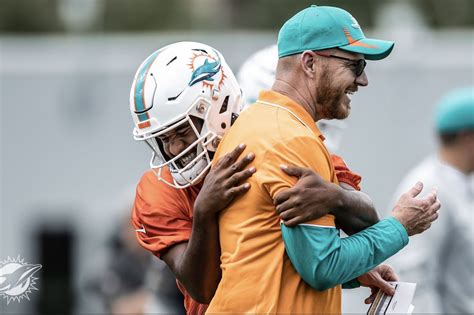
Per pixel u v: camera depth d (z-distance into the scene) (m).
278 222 12.41
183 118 13.05
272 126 12.57
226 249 12.69
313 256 12.09
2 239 33.62
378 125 31.69
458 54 31.97
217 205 12.61
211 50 13.57
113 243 27.72
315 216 12.12
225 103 13.38
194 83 13.09
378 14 63.84
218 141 13.31
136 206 13.99
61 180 33.69
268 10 66.75
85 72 33.50
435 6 66.12
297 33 12.96
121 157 33.53
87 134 33.59
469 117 21.38
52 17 68.69
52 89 33.56
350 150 31.69
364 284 13.73
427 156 31.58
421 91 31.78
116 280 27.28
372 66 31.86
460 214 21.06
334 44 12.82
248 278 12.42
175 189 13.72
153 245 13.65
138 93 13.20
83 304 32.62
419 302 20.75
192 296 13.28
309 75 12.93
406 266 20.86
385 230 12.63
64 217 33.50
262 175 12.34
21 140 33.56
